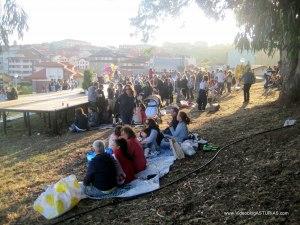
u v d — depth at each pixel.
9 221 7.27
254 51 8.34
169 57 91.00
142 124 16.09
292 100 14.44
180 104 21.33
